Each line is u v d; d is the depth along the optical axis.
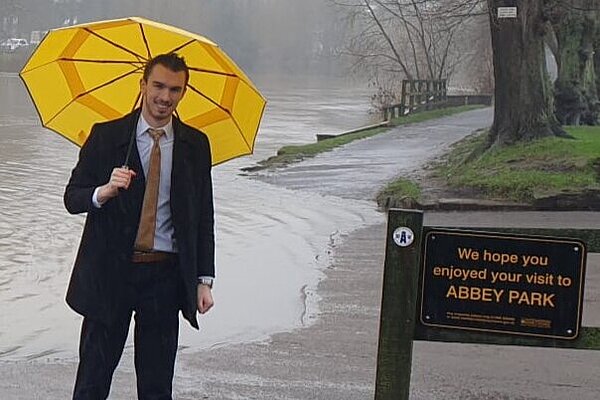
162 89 4.51
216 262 11.15
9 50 89.12
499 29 18.05
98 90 5.02
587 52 22.45
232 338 7.66
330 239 12.83
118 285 4.52
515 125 18.00
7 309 8.85
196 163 4.63
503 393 6.08
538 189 14.80
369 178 19.36
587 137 18.17
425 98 40.81
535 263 4.12
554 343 4.16
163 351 4.69
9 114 39.53
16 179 19.16
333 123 39.25
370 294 9.34
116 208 4.50
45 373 6.57
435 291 4.20
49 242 12.32
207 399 5.85
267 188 18.55
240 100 5.07
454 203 14.88
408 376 4.25
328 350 7.20
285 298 9.21
